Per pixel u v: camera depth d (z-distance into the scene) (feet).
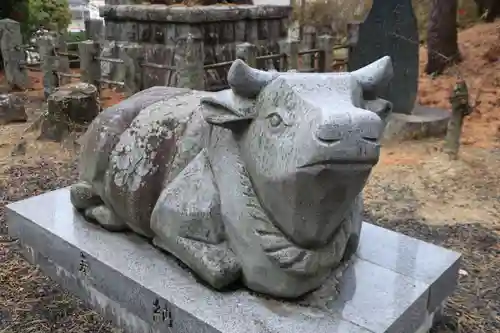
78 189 10.17
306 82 7.04
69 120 19.12
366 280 8.68
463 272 11.37
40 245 10.55
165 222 8.46
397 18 20.17
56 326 9.25
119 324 9.14
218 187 8.16
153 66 22.30
